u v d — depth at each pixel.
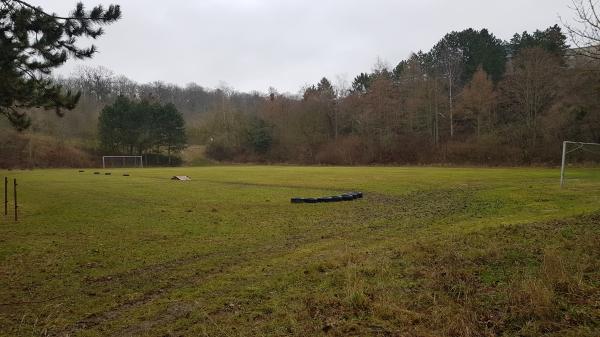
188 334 5.28
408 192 23.44
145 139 77.94
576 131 49.91
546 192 20.77
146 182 31.03
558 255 7.12
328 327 5.11
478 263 7.35
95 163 71.62
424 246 8.88
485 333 4.77
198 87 127.12
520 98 58.09
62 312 6.32
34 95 12.67
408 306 5.61
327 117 82.75
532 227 10.40
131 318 5.99
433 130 69.00
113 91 109.88
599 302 5.36
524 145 54.91
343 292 6.21
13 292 7.27
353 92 82.50
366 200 20.16
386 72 76.88
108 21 11.88
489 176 34.25
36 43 11.55
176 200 19.77
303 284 6.96
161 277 8.05
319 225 13.62
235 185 28.28
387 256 8.38
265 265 8.62
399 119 70.69
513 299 5.46
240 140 85.69
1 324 5.89
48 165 65.62
